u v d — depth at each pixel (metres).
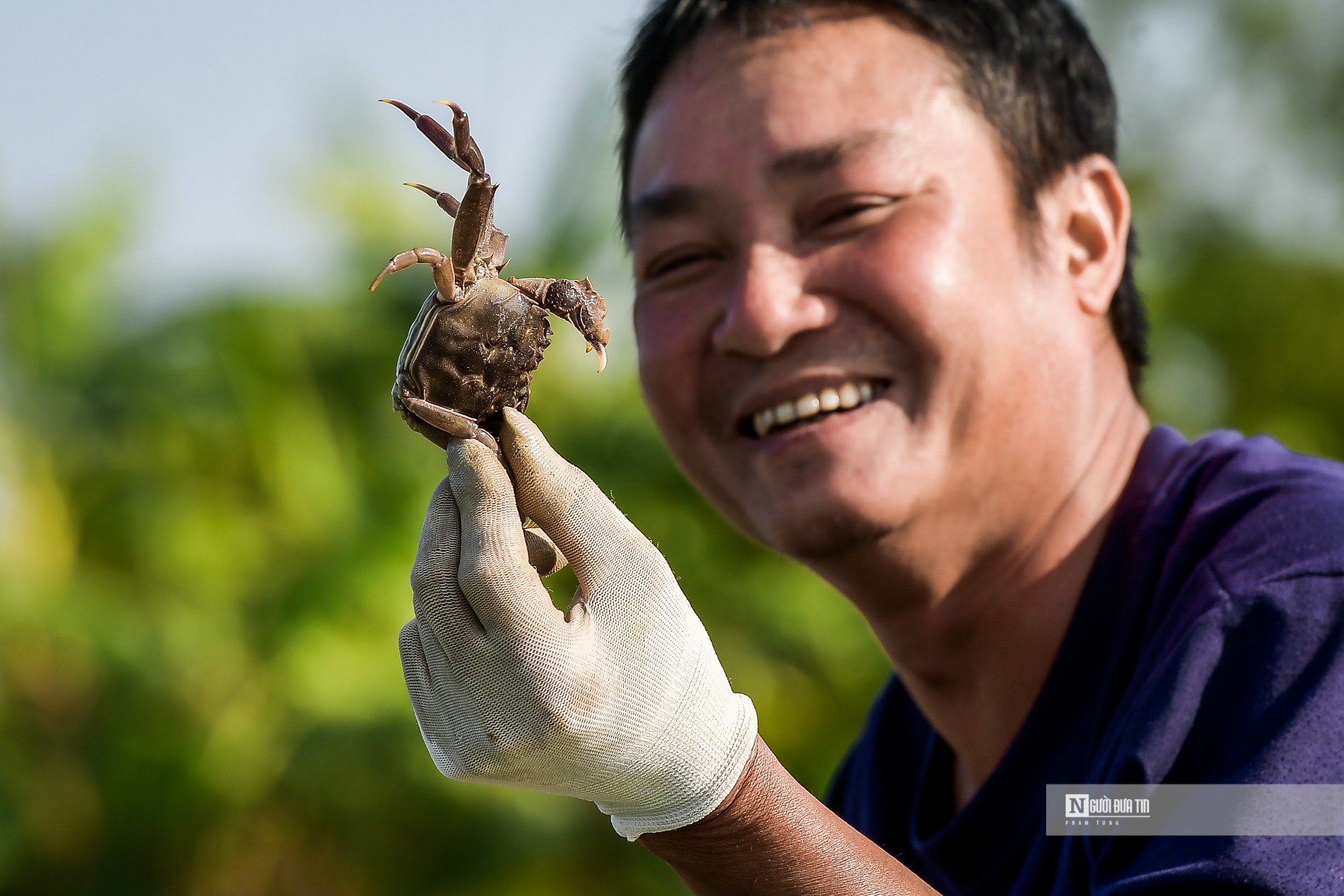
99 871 8.33
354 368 9.04
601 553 2.14
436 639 2.09
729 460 3.02
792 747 8.32
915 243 2.73
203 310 8.81
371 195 9.27
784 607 8.51
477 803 8.03
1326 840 1.98
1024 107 2.94
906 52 2.85
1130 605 2.63
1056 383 2.83
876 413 2.77
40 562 8.64
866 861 2.12
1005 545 2.86
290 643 7.89
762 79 2.85
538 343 2.15
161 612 8.33
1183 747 2.21
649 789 2.08
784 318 2.75
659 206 2.96
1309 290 12.02
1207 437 2.84
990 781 2.72
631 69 3.21
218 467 8.92
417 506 8.41
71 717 8.61
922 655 3.01
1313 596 2.23
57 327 9.12
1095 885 2.21
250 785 8.04
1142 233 12.15
